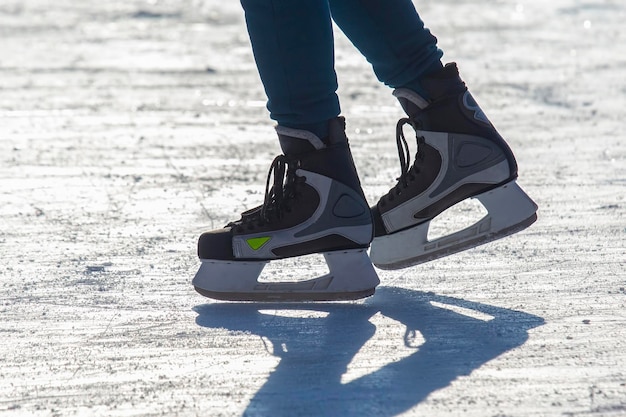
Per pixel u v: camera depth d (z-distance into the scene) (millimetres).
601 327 3730
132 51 13398
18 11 17906
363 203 4039
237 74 11664
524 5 19000
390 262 4422
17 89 10297
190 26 16328
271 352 3521
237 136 8078
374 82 10898
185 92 10344
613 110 8984
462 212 5523
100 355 3502
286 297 4078
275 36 3826
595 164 6797
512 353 3471
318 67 3879
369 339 3645
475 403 3051
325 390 3168
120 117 8891
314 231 4016
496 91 10078
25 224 5344
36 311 3982
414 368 3344
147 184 6355
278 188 4066
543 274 4426
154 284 4359
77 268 4574
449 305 4039
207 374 3316
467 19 16828
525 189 6098
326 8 3857
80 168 6805
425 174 4250
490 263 4621
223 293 4082
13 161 7012
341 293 4027
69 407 3061
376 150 7477
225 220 5461
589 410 2994
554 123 8406
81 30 15539
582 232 5098
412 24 4113
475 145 4188
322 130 3988
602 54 12672
